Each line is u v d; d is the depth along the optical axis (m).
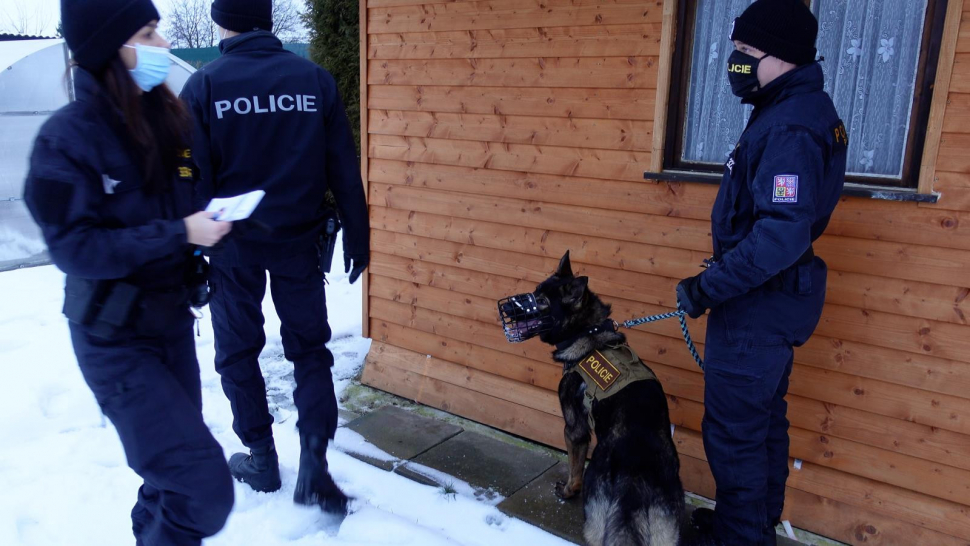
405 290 4.17
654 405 2.62
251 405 3.00
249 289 2.88
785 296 2.34
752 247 2.15
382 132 4.09
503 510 3.03
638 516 2.36
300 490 2.86
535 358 3.66
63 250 1.68
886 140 2.63
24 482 3.07
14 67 6.57
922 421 2.62
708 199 2.92
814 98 2.22
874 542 2.77
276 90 2.63
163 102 1.97
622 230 3.21
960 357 2.50
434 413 4.02
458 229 3.84
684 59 2.96
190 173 2.07
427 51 3.78
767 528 2.61
